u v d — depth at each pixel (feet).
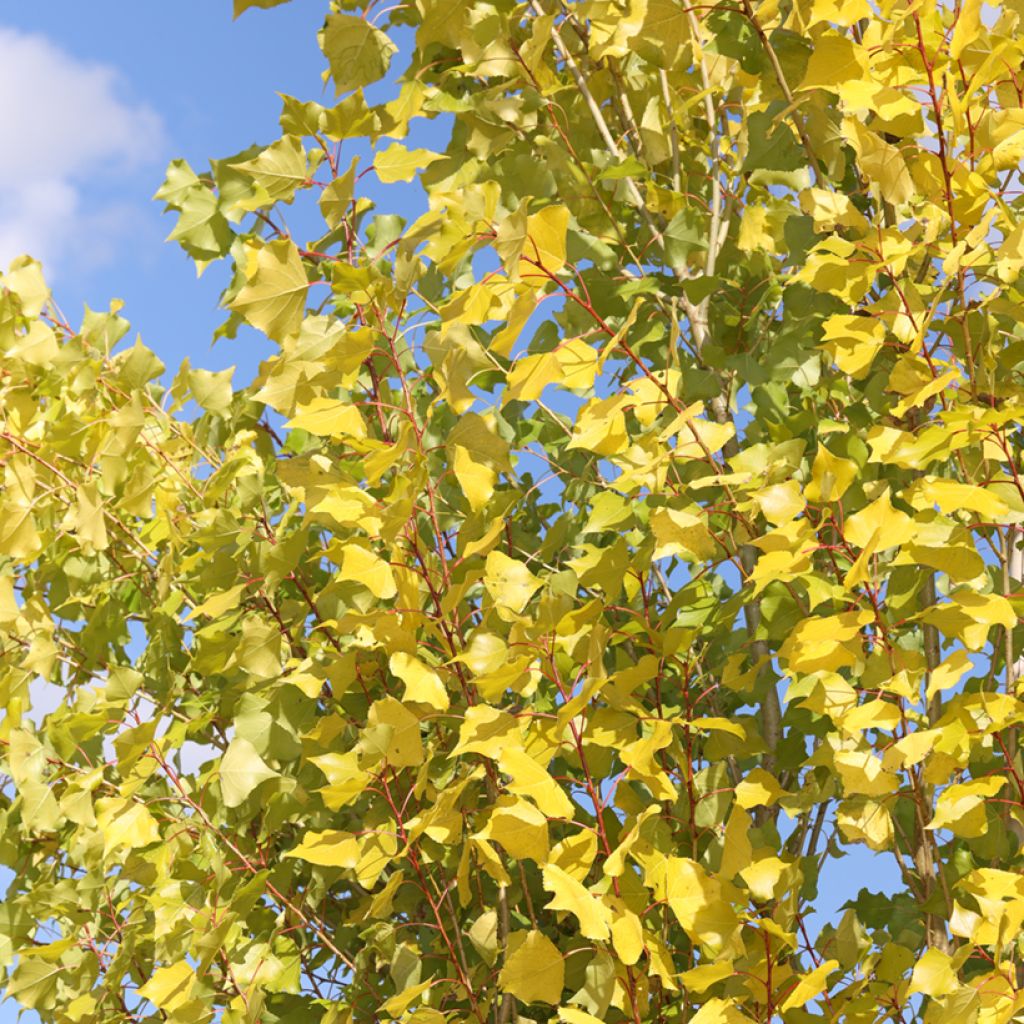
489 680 4.06
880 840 4.31
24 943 6.24
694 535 4.29
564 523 5.39
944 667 3.81
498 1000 4.91
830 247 4.09
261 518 5.59
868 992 4.20
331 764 4.40
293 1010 5.47
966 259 3.85
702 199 5.69
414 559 4.85
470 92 5.99
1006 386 4.60
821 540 4.84
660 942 4.13
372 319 4.75
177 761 5.94
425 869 5.26
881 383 4.83
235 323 5.94
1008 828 4.58
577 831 4.83
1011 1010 3.63
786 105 4.94
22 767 5.81
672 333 4.30
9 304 6.43
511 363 5.96
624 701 4.37
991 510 3.80
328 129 4.79
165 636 6.16
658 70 5.69
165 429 6.34
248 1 5.34
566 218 3.81
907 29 4.25
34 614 6.19
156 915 5.25
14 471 5.88
